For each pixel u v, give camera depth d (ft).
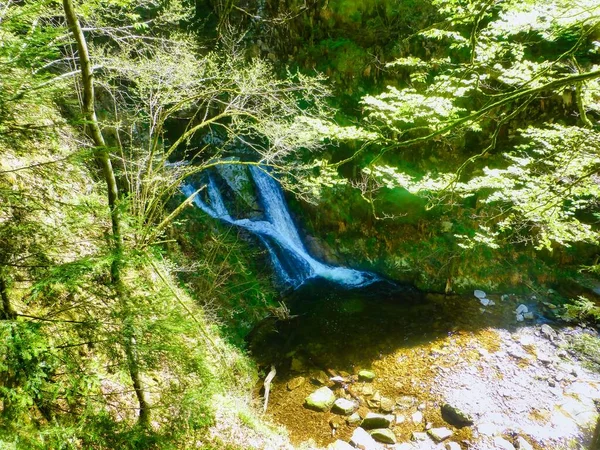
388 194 39.73
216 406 20.92
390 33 38.40
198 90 23.04
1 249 8.80
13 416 7.34
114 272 10.66
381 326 35.17
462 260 38.86
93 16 21.20
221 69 26.66
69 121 9.53
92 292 10.12
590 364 29.66
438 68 37.37
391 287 40.78
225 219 41.70
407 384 28.89
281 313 35.04
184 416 11.23
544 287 37.45
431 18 36.88
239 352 30.45
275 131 22.22
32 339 7.42
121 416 14.57
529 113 36.40
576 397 26.96
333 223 42.14
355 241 42.11
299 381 29.32
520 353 31.19
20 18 8.95
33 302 12.08
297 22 39.96
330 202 41.14
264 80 23.61
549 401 26.84
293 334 34.68
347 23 39.01
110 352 9.74
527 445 23.68
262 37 40.09
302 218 43.70
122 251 10.00
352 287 41.32
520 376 29.07
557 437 24.26
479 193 38.73
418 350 32.09
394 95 20.52
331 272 43.86
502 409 26.37
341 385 29.04
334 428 25.32
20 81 8.05
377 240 41.45
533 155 35.94
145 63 20.30
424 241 40.16
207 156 40.06
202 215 38.01
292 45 41.14
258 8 39.24
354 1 37.88
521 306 36.04
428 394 27.89
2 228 8.75
